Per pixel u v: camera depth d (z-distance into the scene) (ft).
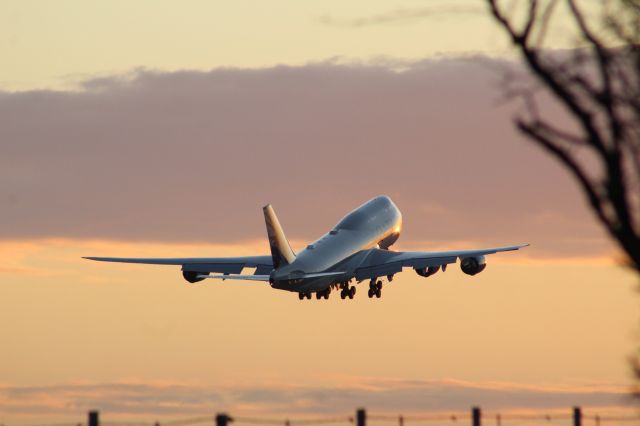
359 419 386.32
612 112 207.62
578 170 211.82
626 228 210.18
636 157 209.15
